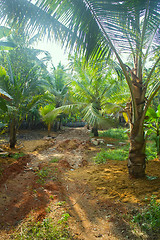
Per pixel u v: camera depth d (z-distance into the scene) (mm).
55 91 15602
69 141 10906
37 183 4387
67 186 4328
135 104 4090
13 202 3490
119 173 4961
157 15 3449
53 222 2838
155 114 5484
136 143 4293
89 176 4926
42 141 11148
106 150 8422
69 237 2553
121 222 2881
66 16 3291
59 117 15898
